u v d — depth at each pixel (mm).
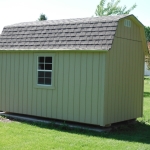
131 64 12219
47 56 11961
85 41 11102
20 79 12781
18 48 12602
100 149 8594
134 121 13000
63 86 11570
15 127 11180
